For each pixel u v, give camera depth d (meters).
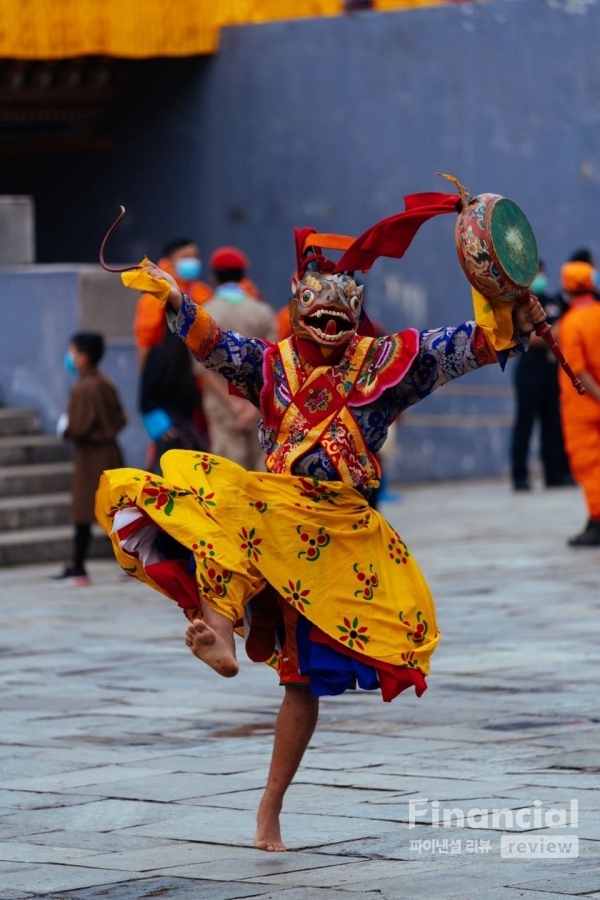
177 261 35.41
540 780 15.30
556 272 48.59
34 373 40.81
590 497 33.97
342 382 13.30
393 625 13.13
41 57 47.34
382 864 12.59
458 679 20.81
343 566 13.00
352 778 15.63
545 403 46.91
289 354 13.47
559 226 48.41
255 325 33.22
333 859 12.79
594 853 12.73
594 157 47.94
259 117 51.00
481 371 50.41
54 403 40.53
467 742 17.12
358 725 18.23
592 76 47.72
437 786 15.20
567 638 23.75
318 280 13.23
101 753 17.12
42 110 51.59
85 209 53.34
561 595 28.05
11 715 19.34
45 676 22.05
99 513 13.12
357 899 11.55
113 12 48.22
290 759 13.20
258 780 15.73
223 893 11.81
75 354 32.25
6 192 54.66
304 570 12.88
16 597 30.69
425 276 49.38
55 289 40.38
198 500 12.77
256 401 13.78
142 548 13.16
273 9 51.28
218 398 33.00
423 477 50.56
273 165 50.91
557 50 47.97
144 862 12.82
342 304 13.16
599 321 33.12
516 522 39.47
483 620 25.58
